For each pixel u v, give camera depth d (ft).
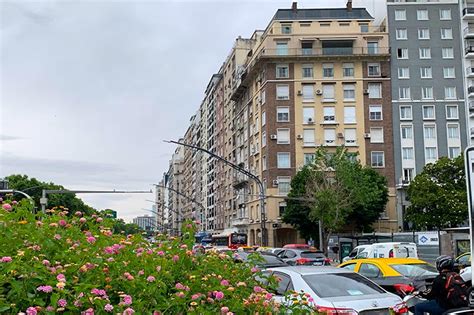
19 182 230.89
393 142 203.31
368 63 207.21
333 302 26.71
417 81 206.90
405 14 211.00
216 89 319.68
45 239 16.02
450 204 166.20
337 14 216.95
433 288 26.40
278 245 199.93
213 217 319.68
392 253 82.74
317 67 207.10
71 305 13.92
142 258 17.66
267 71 207.00
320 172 164.66
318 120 204.03
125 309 14.44
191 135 454.81
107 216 21.06
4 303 13.14
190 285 17.47
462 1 210.59
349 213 172.24
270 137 203.10
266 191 202.90
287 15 218.18
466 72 207.51
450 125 204.74
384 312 27.07
